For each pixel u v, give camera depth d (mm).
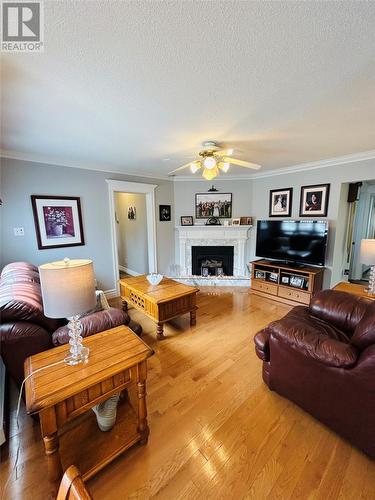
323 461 1344
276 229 3912
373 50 1165
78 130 2217
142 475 1278
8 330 1396
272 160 3510
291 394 1697
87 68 1293
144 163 3613
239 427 1568
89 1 886
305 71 1347
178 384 1976
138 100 1664
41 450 1416
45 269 1161
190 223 4867
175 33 1046
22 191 3010
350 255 4711
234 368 2182
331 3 904
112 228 3973
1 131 2223
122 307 3586
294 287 3633
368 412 1301
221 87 1510
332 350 1380
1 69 1284
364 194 4559
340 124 2137
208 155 2615
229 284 4777
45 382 1122
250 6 918
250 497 1178
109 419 1438
